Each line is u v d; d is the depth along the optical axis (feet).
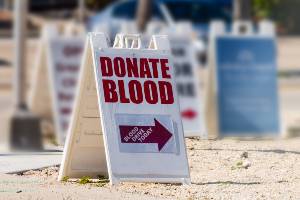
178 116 39.75
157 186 39.34
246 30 64.23
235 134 58.13
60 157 48.47
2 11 204.95
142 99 39.37
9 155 49.03
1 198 35.42
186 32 58.03
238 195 37.52
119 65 39.34
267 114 58.85
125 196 36.68
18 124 50.98
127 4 121.39
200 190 38.52
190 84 56.95
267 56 59.31
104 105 38.78
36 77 58.49
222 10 124.47
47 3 203.92
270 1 193.98
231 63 58.90
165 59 40.11
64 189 38.17
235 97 58.59
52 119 58.29
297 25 195.72
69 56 56.34
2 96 85.51
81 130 40.63
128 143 38.86
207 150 50.34
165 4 123.44
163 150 39.29
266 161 46.75
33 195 36.27
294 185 39.93
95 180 41.24
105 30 61.72
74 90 55.93
